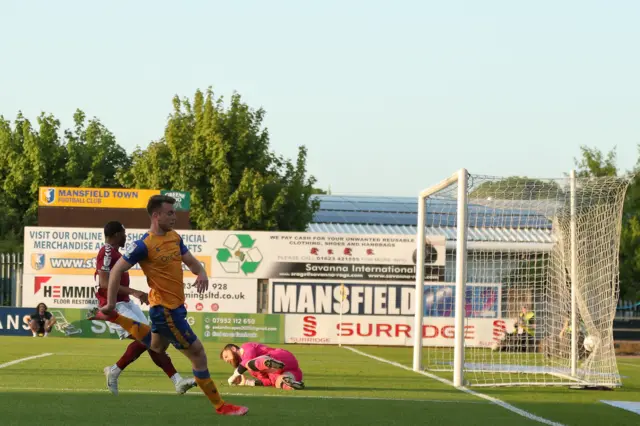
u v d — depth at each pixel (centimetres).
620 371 1880
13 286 2869
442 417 996
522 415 1042
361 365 1828
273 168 4438
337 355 2208
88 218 2944
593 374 1546
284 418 939
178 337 909
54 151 4956
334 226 4891
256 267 2797
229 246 2792
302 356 2127
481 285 2672
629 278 3956
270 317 2789
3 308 2780
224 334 2789
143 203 2948
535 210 1752
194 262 918
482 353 2347
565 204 1709
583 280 1614
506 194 1683
